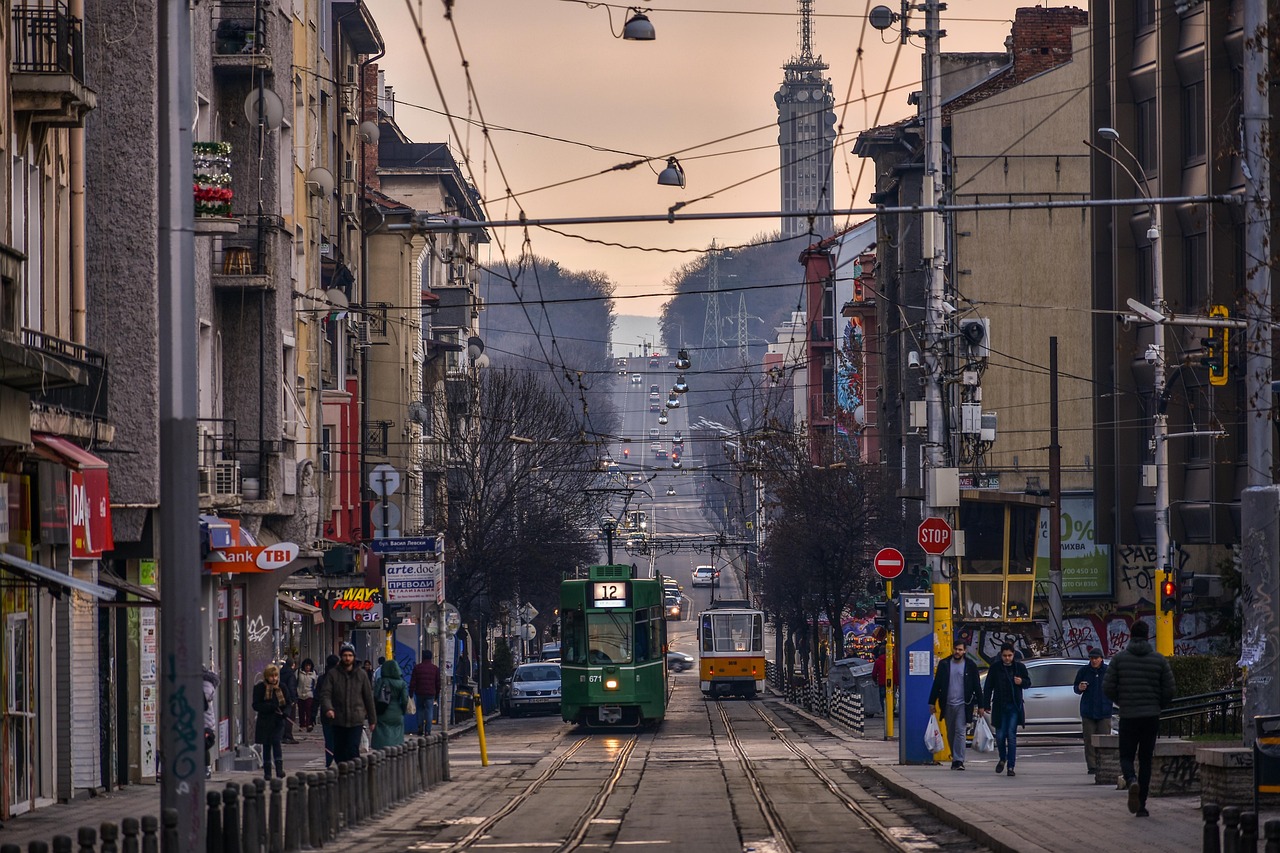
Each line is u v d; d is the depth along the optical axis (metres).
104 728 49.31
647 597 92.00
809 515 133.62
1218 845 22.02
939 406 63.88
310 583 85.31
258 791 30.14
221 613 64.00
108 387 51.22
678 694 154.75
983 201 124.50
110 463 53.28
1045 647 104.19
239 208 71.31
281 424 71.94
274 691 50.19
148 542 53.50
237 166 71.50
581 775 56.31
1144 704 35.59
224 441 68.25
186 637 26.02
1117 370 107.06
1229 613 70.94
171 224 26.34
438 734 53.28
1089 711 49.44
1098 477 111.19
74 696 46.53
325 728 47.69
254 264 70.94
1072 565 112.06
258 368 71.00
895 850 33.03
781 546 136.38
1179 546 98.00
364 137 114.50
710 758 65.06
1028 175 124.25
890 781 48.31
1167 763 39.72
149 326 53.75
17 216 43.97
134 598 52.66
